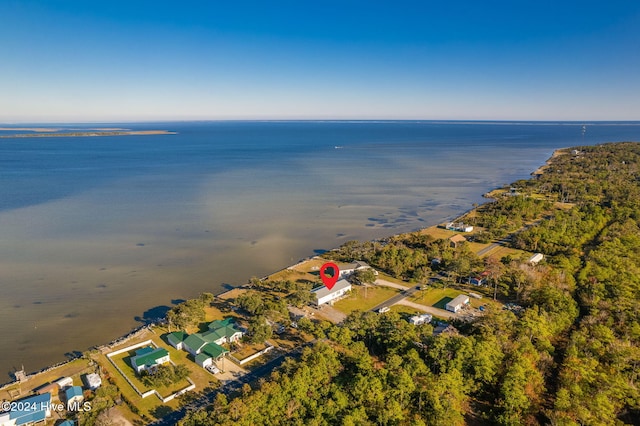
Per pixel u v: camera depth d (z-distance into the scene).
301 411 74.19
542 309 107.06
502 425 71.94
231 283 138.75
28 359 98.00
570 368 84.31
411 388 77.88
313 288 130.00
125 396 82.19
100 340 105.81
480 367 82.44
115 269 148.00
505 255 159.12
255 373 90.00
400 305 121.31
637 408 75.50
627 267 131.38
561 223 180.00
